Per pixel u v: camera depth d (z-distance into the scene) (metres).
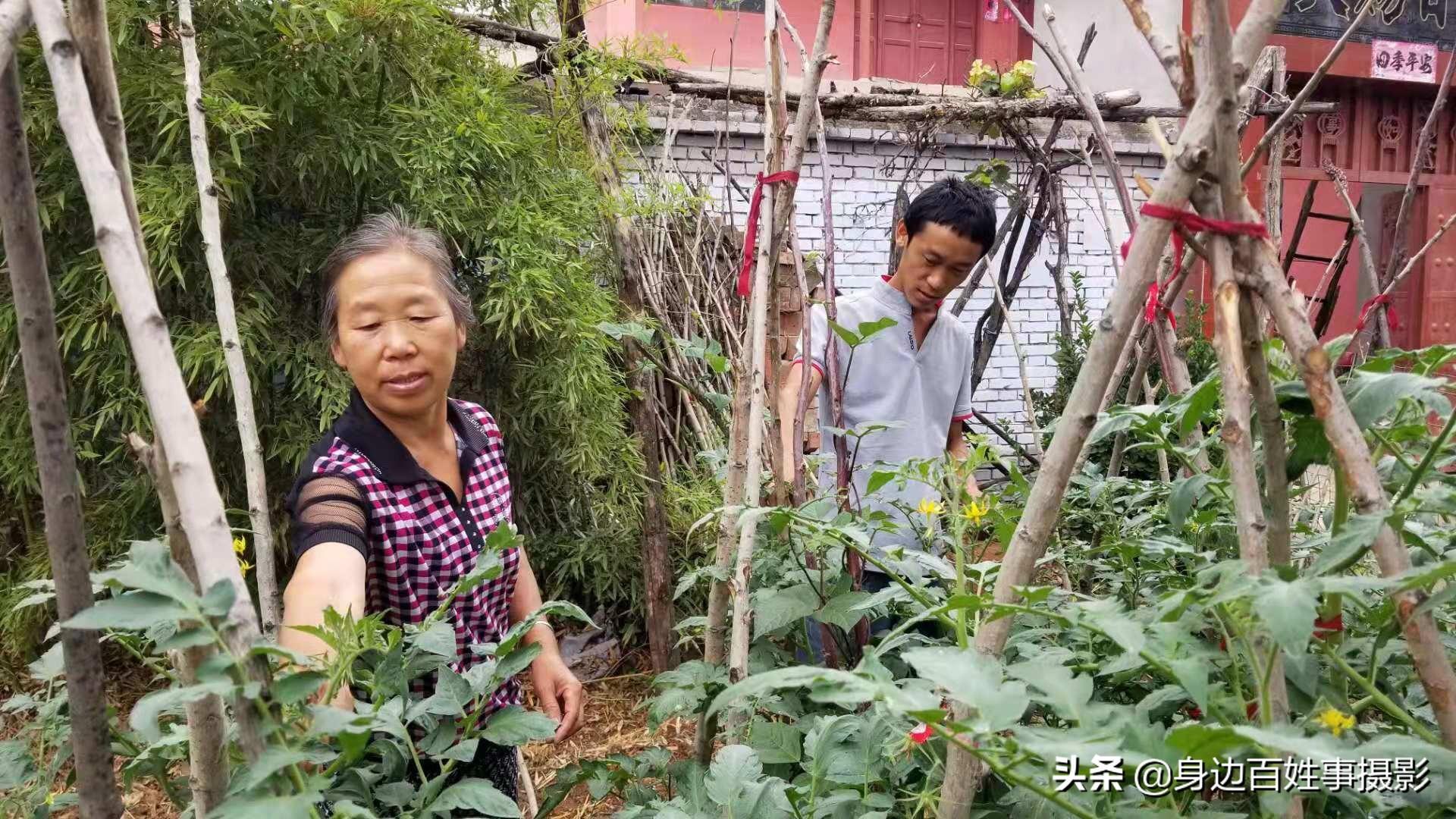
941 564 1.04
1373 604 0.90
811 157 5.12
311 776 0.70
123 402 2.62
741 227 4.73
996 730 0.56
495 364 3.08
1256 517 0.68
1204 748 0.57
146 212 2.39
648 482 2.48
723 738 1.28
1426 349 0.86
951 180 1.77
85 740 0.70
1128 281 0.71
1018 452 2.23
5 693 2.76
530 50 4.16
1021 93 3.75
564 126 3.10
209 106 2.35
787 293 3.42
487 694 0.86
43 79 2.55
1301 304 0.71
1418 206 5.88
